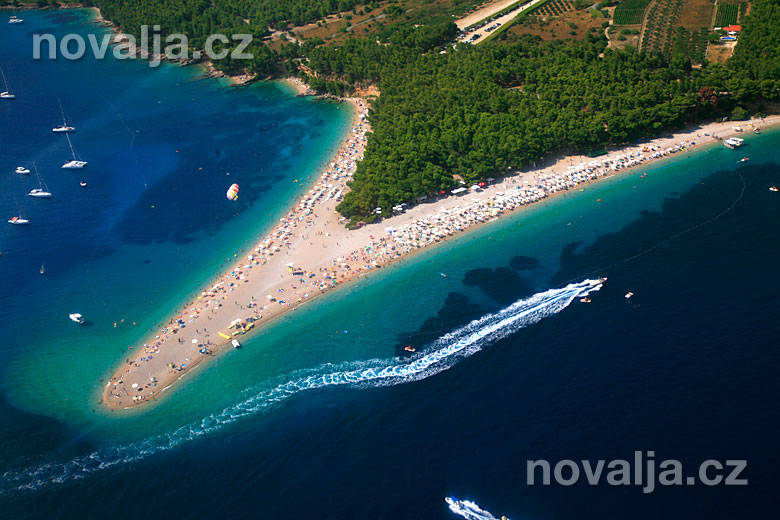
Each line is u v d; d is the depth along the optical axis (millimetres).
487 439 157500
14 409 181250
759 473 144250
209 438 166875
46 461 164500
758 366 168625
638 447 152000
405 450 157125
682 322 185000
